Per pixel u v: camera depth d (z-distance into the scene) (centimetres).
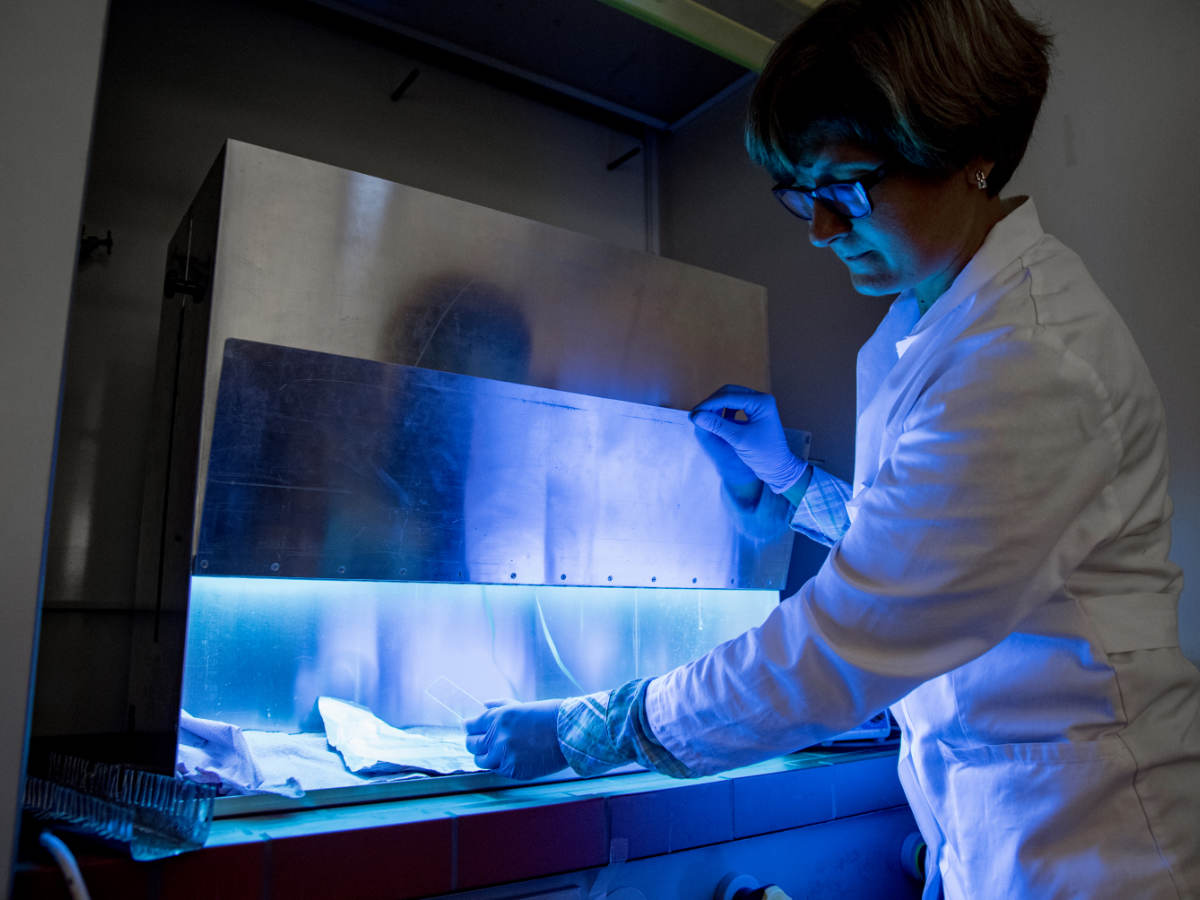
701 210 265
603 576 161
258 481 126
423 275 156
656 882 118
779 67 95
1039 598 89
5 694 85
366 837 97
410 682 158
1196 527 150
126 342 185
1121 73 167
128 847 87
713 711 99
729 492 177
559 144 259
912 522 90
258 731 142
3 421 89
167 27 199
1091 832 88
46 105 96
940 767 104
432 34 228
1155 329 158
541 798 115
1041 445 88
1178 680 94
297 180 145
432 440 140
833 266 223
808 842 134
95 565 175
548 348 170
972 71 88
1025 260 105
